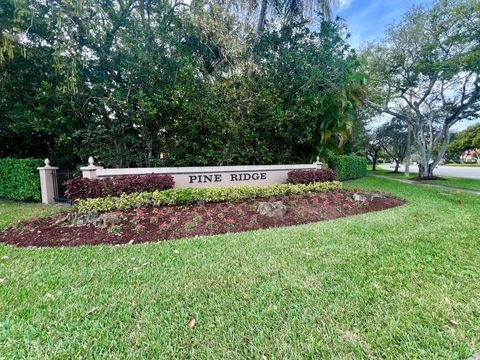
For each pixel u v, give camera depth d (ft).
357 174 58.65
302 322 6.81
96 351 5.93
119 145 26.40
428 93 45.80
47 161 25.70
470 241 12.73
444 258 10.69
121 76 25.34
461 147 124.77
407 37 40.63
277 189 24.94
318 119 33.63
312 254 11.27
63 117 23.73
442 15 38.32
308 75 28.86
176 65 24.93
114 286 8.73
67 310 7.41
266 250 11.82
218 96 26.35
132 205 19.52
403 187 37.86
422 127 52.01
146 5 26.53
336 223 16.47
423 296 7.91
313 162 36.24
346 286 8.53
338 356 5.70
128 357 5.74
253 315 7.12
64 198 25.81
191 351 5.90
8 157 29.76
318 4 31.19
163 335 6.40
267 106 27.61
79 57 21.18
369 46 45.21
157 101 23.70
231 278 9.19
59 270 10.00
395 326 6.61
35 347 6.05
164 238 13.93
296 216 18.21
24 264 10.56
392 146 87.45
